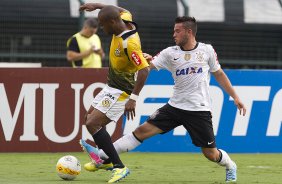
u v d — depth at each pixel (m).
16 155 34.25
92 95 35.50
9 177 24.75
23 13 50.00
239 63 52.69
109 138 23.33
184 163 31.33
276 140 36.62
